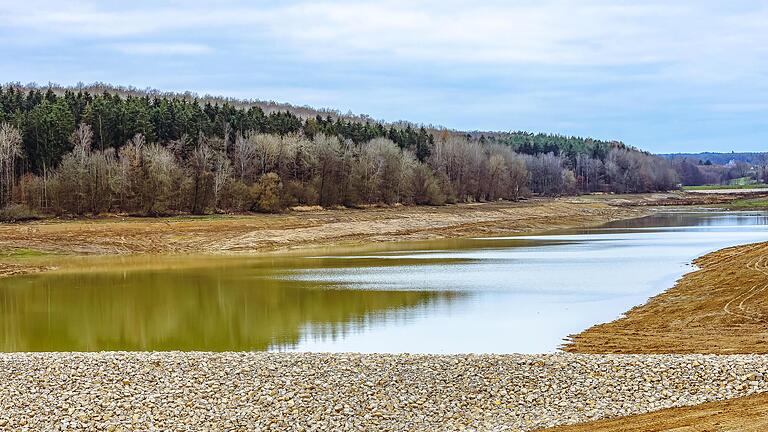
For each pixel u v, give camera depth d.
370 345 35.09
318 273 63.06
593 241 93.44
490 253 79.38
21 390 24.14
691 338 34.47
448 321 40.72
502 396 23.70
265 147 136.75
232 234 94.75
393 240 100.75
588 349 33.22
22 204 98.88
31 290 54.50
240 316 43.53
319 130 161.75
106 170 108.69
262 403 23.34
